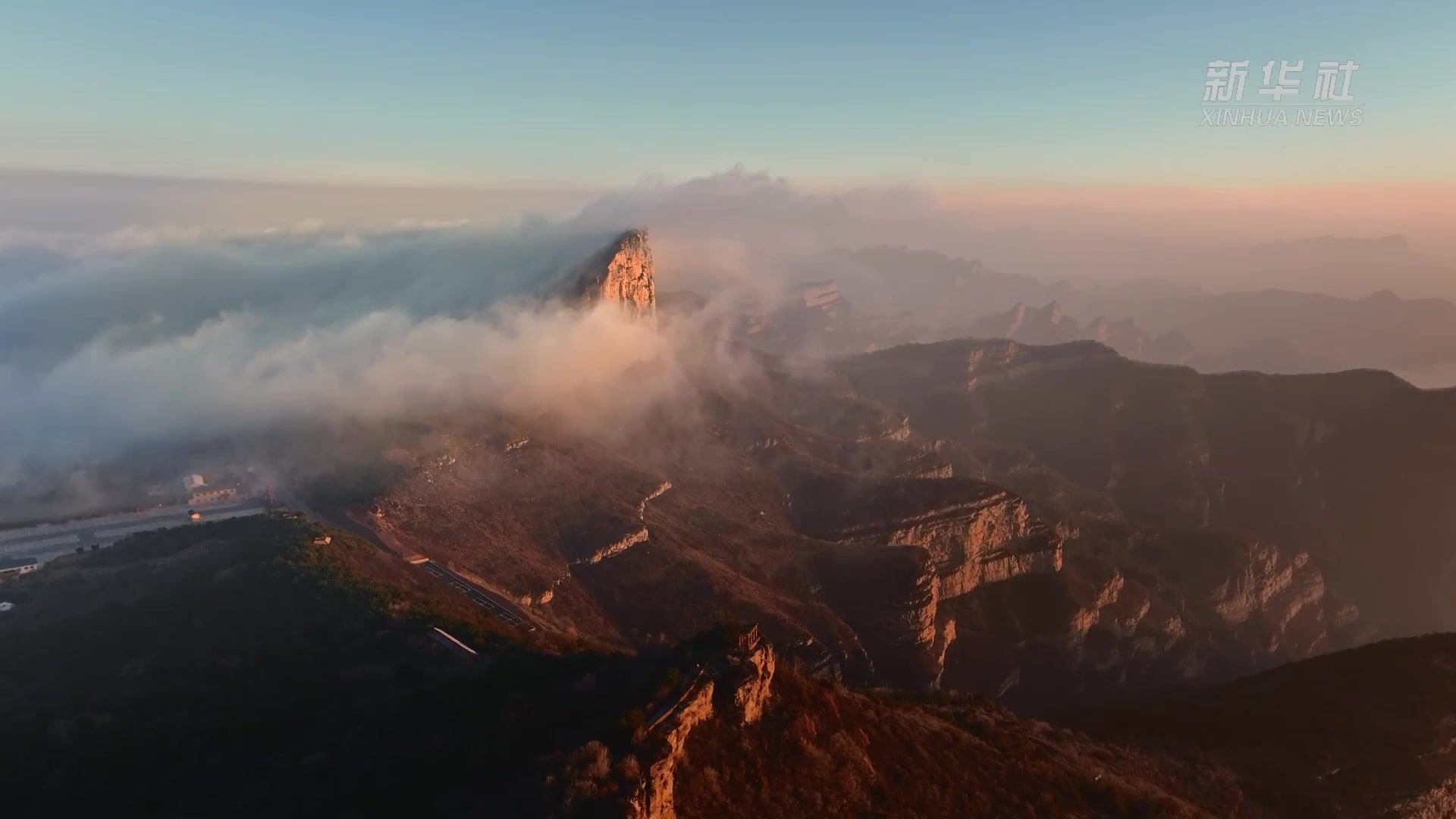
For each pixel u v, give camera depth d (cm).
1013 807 7462
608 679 6950
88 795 7219
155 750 7812
